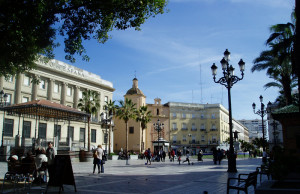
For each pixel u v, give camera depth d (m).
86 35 11.97
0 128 36.09
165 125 76.06
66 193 8.97
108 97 57.97
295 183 5.86
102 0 10.57
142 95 70.69
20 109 28.59
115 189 9.87
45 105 25.62
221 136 82.31
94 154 16.23
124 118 51.81
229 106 16.92
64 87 47.75
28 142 36.94
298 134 14.14
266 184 5.54
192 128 80.38
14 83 39.94
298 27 6.41
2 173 15.04
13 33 9.72
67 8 10.73
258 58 26.03
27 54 11.67
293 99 30.44
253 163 28.98
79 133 48.84
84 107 44.34
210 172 17.27
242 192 9.23
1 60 11.15
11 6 9.26
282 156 6.43
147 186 10.68
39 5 9.47
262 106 28.50
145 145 71.00
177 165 26.22
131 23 11.59
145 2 11.17
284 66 22.52
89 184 11.24
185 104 80.62
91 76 53.91
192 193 9.00
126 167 22.86
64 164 9.02
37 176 11.12
